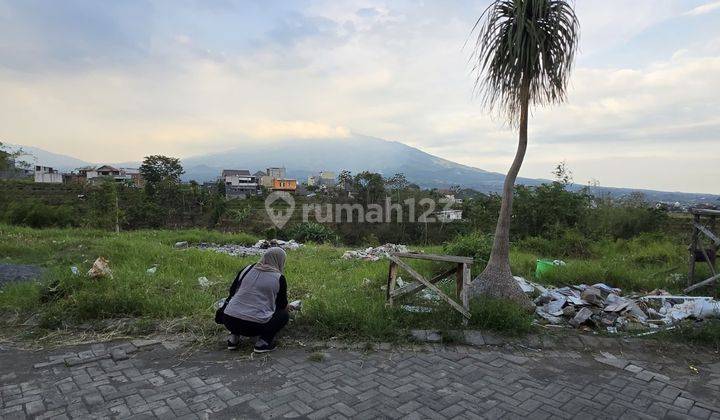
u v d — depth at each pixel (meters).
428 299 5.72
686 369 4.23
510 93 5.82
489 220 23.17
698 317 5.41
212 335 4.65
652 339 4.89
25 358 4.02
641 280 7.59
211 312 5.23
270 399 3.36
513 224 16.88
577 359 4.37
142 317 5.00
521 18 5.38
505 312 4.95
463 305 4.93
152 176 61.31
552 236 14.88
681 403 3.52
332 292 6.03
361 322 4.77
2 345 4.30
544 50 5.56
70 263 8.20
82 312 4.91
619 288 7.35
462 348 4.52
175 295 5.75
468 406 3.35
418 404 3.35
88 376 3.69
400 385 3.67
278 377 3.76
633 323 5.33
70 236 13.27
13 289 5.69
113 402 3.26
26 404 3.20
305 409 3.22
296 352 4.32
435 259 5.11
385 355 4.29
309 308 5.07
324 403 3.32
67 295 5.49
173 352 4.24
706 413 3.37
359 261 10.03
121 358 4.06
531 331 4.91
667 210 18.31
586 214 16.91
